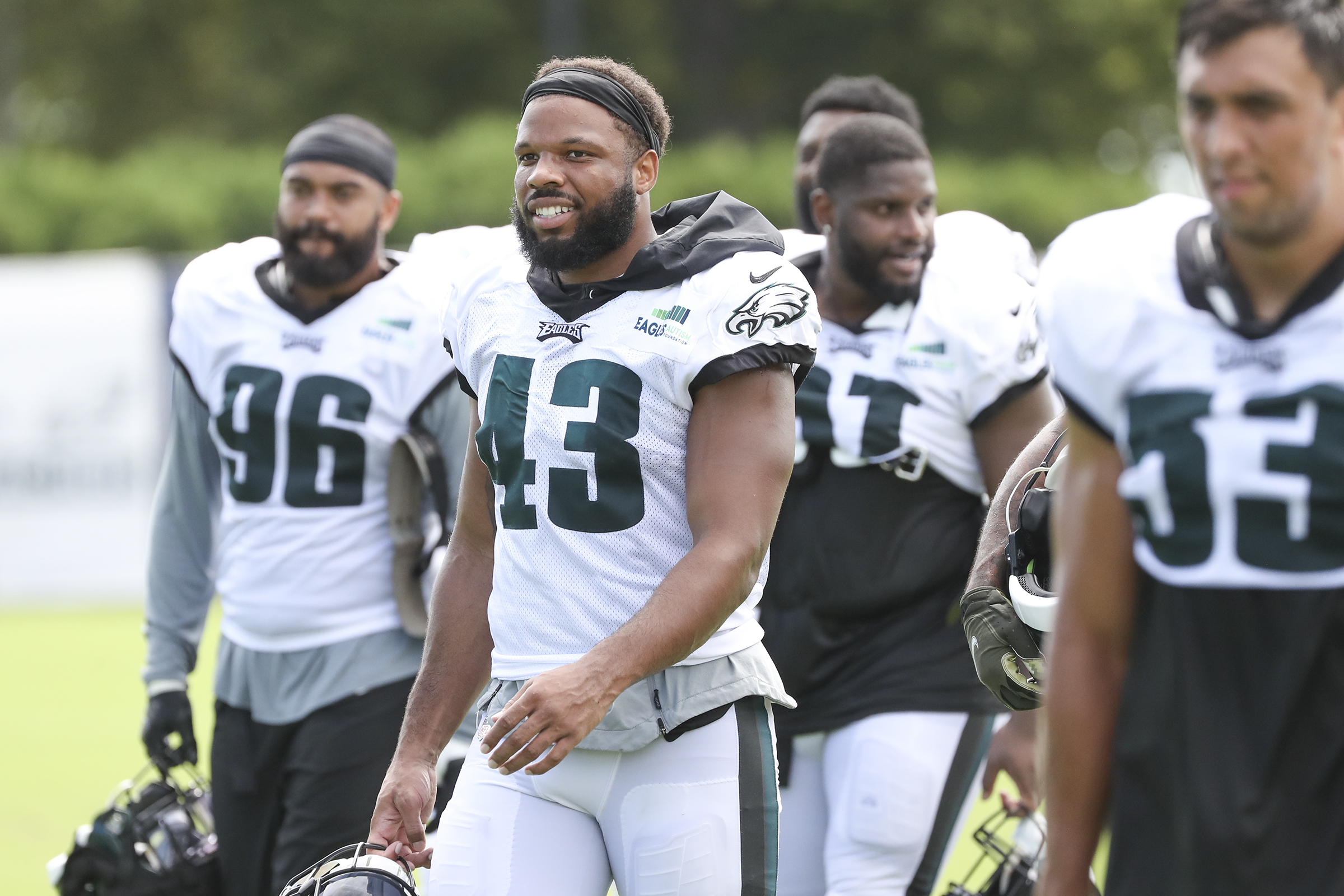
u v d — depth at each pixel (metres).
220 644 15.88
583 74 10.96
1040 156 107.19
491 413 11.05
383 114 106.50
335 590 15.41
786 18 104.88
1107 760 8.23
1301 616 7.49
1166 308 7.71
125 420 49.75
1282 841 7.62
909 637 14.84
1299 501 7.42
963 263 15.12
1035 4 104.00
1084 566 8.16
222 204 73.88
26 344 49.47
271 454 15.59
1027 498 10.44
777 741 15.00
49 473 49.69
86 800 25.95
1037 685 10.64
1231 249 7.64
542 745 9.88
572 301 10.96
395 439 15.58
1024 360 14.75
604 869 11.12
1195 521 7.64
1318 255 7.49
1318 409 7.39
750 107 107.06
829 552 14.81
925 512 14.90
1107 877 8.16
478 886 10.89
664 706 10.74
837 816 14.69
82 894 15.44
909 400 14.80
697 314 10.62
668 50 105.44
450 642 11.70
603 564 10.67
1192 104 7.46
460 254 16.30
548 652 10.76
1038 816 14.30
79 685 36.78
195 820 16.16
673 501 10.77
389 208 16.41
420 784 11.34
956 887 14.30
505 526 11.05
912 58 105.38
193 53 121.94
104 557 49.91
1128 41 107.50
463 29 104.75
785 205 77.75
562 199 10.76
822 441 14.87
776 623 15.04
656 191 77.69
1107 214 8.19
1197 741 7.71
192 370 16.05
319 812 15.23
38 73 123.31
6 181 71.94
